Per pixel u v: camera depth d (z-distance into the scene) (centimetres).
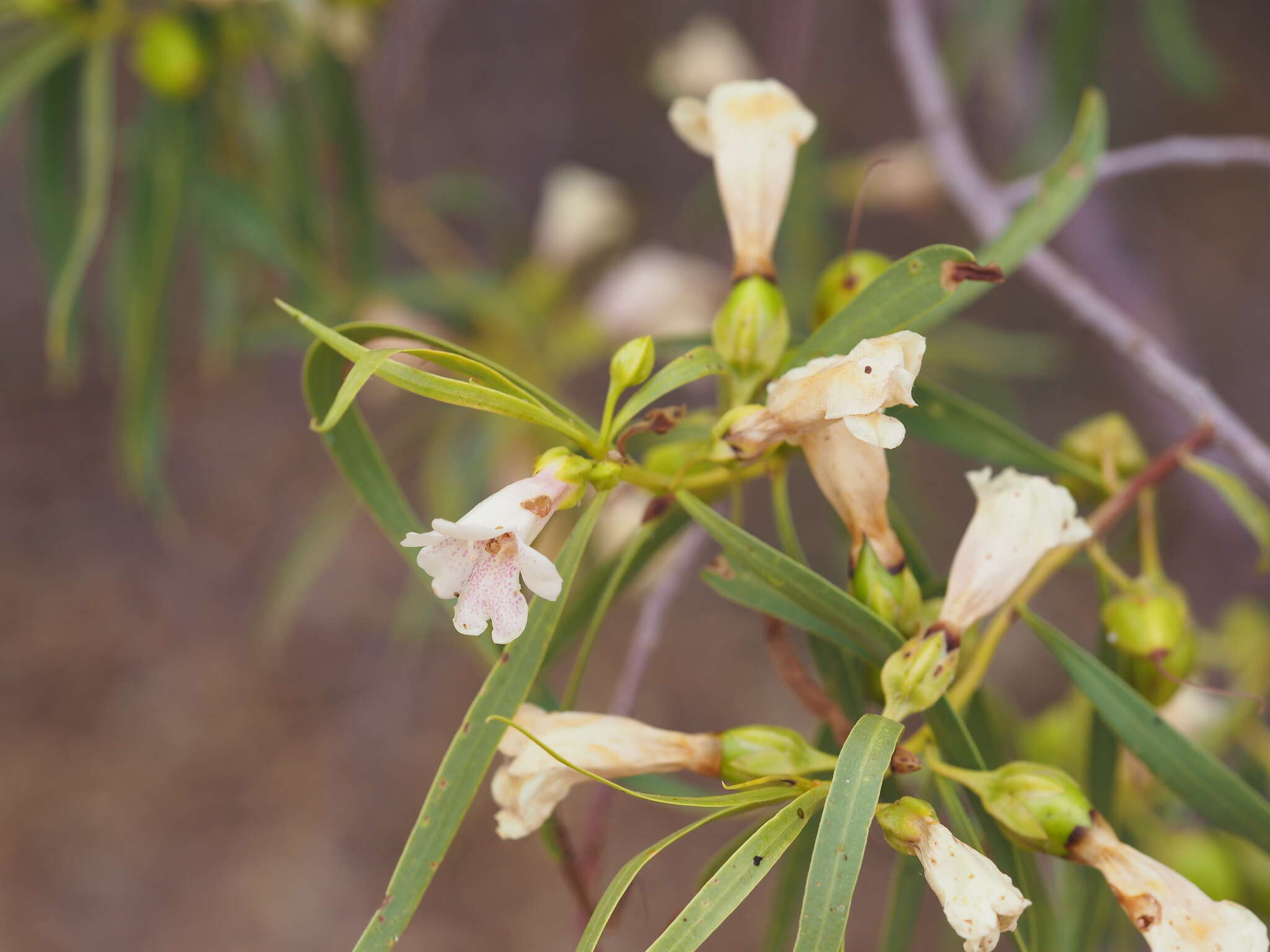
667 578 47
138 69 49
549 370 61
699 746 37
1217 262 140
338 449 39
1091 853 36
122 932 117
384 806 124
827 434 37
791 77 69
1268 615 60
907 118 129
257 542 141
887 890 108
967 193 54
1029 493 37
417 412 66
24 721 129
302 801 125
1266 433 131
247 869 121
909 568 40
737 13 125
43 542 141
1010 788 37
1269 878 44
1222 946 36
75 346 50
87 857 120
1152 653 40
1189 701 49
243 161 56
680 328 62
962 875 35
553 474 36
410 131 130
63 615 136
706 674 131
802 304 57
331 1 53
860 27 130
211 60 50
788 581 37
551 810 37
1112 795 41
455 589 35
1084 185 41
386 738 125
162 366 50
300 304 55
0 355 150
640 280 62
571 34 131
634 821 117
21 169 152
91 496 144
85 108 47
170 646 135
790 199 58
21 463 145
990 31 59
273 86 55
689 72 75
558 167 131
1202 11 148
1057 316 135
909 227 134
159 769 126
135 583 139
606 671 131
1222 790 38
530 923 117
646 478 37
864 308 37
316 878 120
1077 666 39
